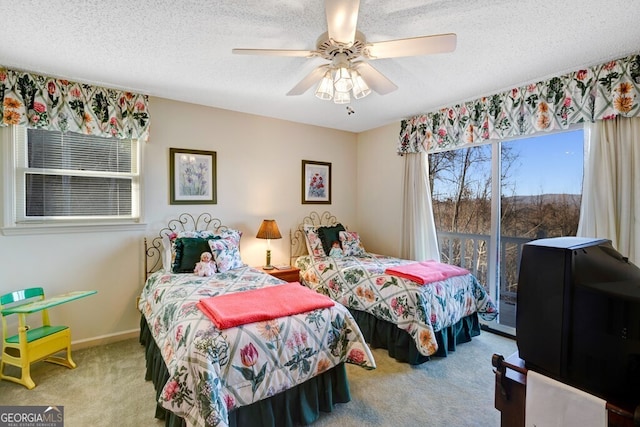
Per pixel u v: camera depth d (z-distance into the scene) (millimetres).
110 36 2012
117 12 1756
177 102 3281
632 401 922
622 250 2309
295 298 2033
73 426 1780
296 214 4172
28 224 2604
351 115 3842
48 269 2664
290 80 2762
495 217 3238
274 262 3969
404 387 2211
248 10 1744
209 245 2943
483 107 3174
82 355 2660
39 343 2262
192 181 3367
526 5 1696
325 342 1888
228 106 3494
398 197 4152
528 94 2838
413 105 3451
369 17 1808
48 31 1945
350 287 3096
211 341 1520
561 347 1022
